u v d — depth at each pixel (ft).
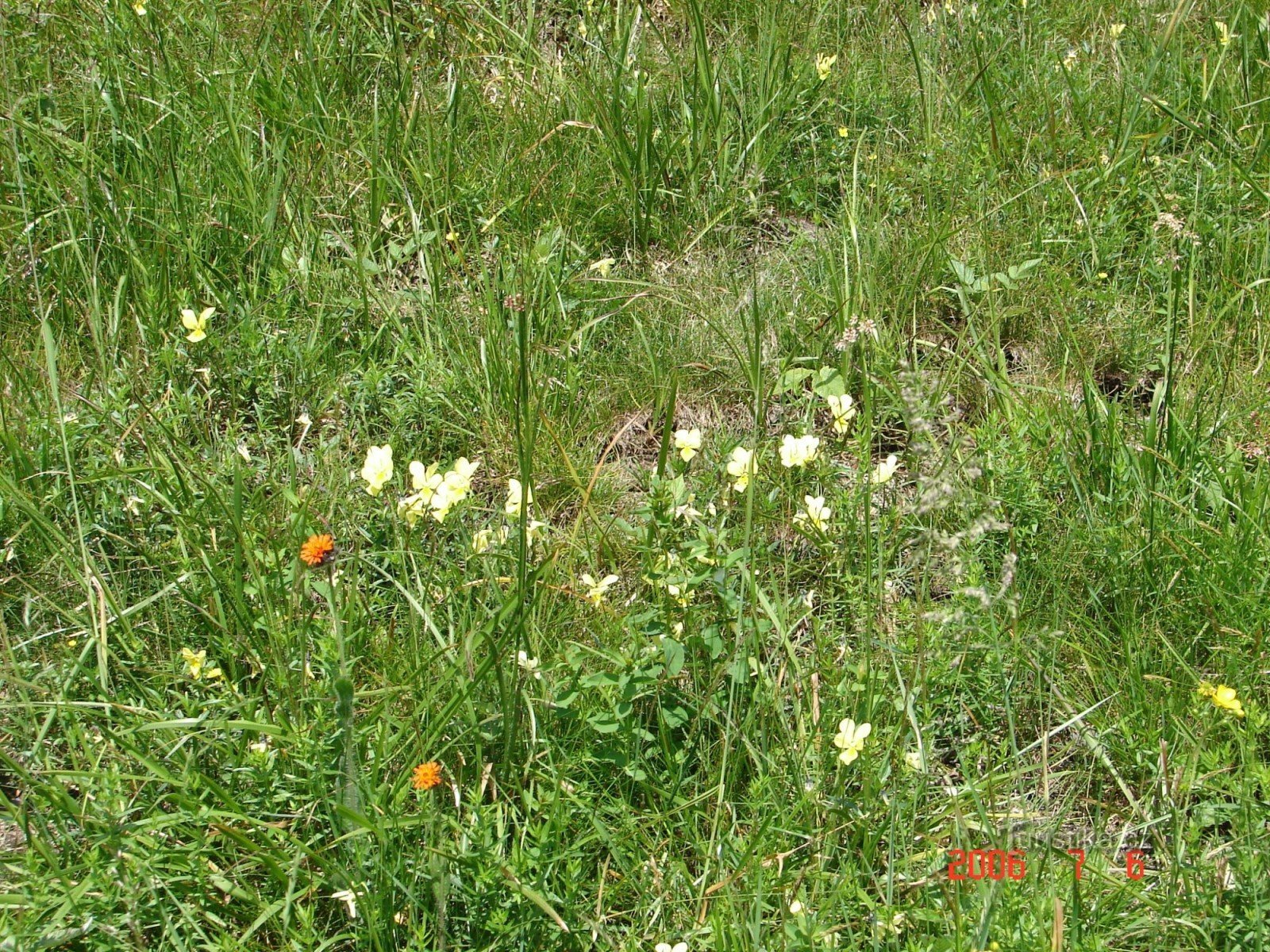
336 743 7.70
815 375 11.40
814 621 9.31
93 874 6.93
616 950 7.49
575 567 10.02
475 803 7.41
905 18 17.20
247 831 7.64
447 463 11.20
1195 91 15.58
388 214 13.64
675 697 8.56
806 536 9.89
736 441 11.03
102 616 8.44
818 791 7.89
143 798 7.92
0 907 6.96
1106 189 14.02
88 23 15.06
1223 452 11.01
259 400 11.38
